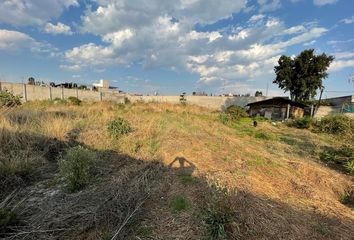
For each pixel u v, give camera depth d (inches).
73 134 246.4
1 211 108.3
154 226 109.9
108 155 206.4
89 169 160.6
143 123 325.7
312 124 576.4
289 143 365.7
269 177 188.5
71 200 129.4
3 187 144.3
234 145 277.3
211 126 433.4
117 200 123.3
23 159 173.2
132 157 203.2
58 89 939.3
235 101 1330.0
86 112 406.3
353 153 254.4
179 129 326.0
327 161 269.7
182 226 109.7
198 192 140.4
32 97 842.2
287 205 142.9
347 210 150.6
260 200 139.9
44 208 122.3
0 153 176.7
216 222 103.8
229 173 178.9
